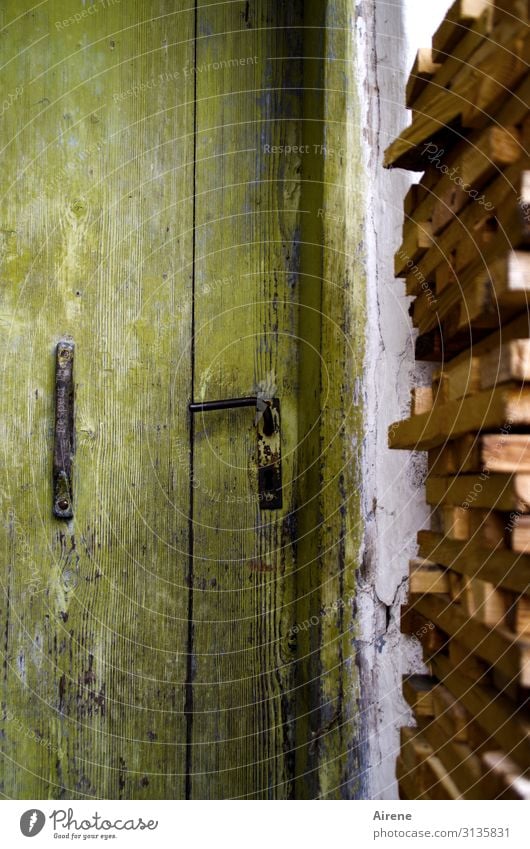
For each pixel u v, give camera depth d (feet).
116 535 3.17
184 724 3.21
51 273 3.14
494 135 1.95
